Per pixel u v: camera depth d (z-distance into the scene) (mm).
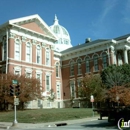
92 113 28844
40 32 44812
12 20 38562
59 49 69750
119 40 44781
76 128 15633
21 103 35438
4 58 39500
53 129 15469
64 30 76188
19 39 40469
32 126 18266
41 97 35719
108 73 35531
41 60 44375
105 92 28422
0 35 40688
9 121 22578
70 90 51500
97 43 46438
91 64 47781
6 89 30688
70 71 52594
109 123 18656
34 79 34469
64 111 30062
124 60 43469
